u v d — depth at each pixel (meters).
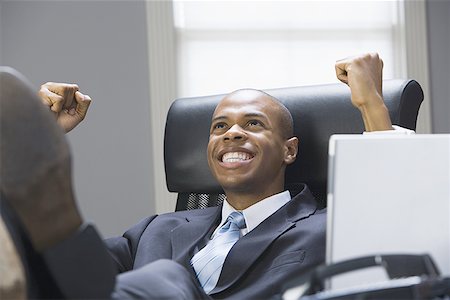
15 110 1.13
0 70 1.16
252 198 2.36
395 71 4.81
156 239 2.32
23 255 1.13
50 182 1.13
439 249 1.33
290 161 2.43
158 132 4.55
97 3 4.58
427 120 4.73
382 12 4.82
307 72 4.79
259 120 2.39
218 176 2.38
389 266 1.16
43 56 4.54
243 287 2.07
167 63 4.57
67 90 2.46
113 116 4.55
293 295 1.09
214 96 2.70
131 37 4.57
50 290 1.19
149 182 4.54
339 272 1.10
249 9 4.76
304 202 2.25
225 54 4.74
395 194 1.34
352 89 2.22
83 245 1.15
